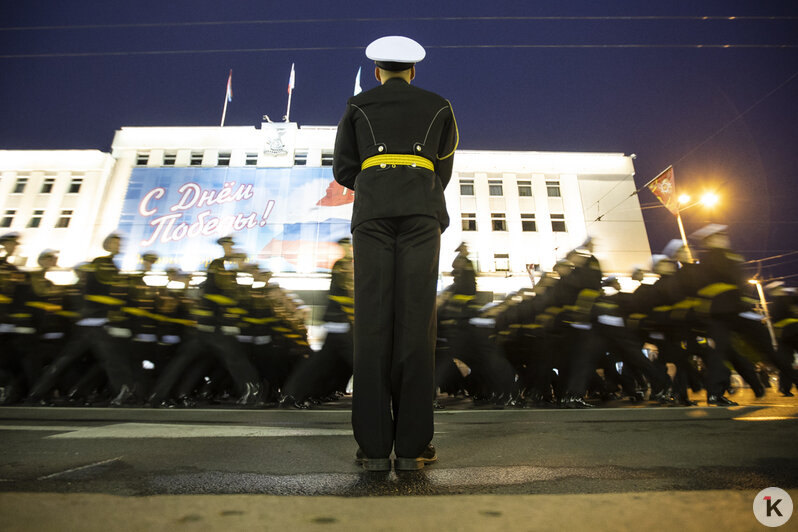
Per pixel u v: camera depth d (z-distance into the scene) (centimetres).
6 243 566
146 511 95
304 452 178
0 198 2992
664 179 2142
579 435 224
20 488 115
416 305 156
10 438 208
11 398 552
